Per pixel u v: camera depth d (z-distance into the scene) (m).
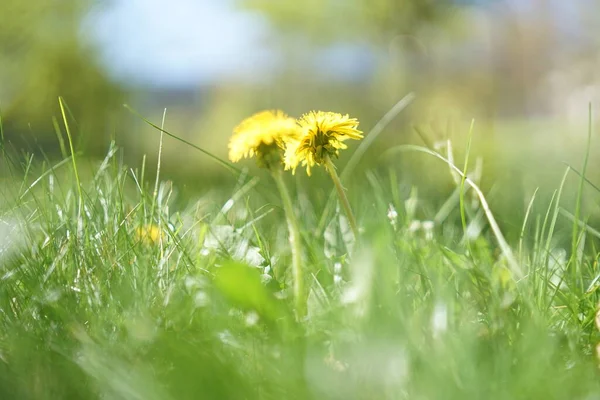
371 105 4.61
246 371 0.58
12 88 4.17
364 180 1.30
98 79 4.25
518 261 0.75
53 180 0.84
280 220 0.94
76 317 0.64
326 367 0.58
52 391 0.57
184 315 0.64
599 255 0.77
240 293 0.62
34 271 0.70
